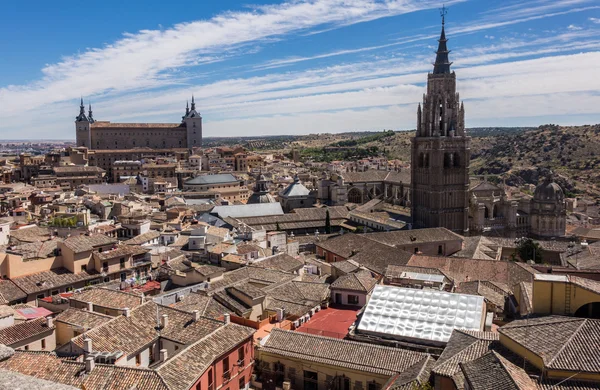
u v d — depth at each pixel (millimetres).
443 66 187500
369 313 74938
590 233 185625
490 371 44000
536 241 148500
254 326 78062
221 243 119625
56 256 100188
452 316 71625
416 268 99938
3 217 163375
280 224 187000
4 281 89750
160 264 111250
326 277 108750
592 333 47406
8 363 55719
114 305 77000
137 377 53281
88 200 198750
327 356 66188
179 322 69312
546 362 44594
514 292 86875
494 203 197250
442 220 187250
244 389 67062
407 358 63500
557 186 194125
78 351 61969
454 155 189000
